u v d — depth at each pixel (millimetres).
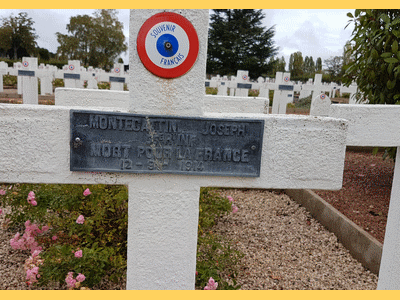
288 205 4605
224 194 5008
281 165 1785
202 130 1699
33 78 7453
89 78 7691
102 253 2414
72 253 2451
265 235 3674
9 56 44656
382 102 3861
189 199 1795
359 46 4090
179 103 1701
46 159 1672
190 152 1715
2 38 40562
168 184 1766
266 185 1809
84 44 38344
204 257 2930
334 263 3141
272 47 31594
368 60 3627
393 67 3555
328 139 1769
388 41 3410
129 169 1698
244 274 2867
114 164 1689
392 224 2232
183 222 1825
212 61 30969
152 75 1657
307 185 1825
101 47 38531
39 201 2766
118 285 2562
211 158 1724
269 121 1726
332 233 3721
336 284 2785
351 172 5543
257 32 31078
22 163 1658
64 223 2955
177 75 1658
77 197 2824
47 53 46938
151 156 1700
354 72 4309
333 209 3797
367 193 4543
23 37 41812
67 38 37312
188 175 1758
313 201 4242
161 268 1888
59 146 1668
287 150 1769
